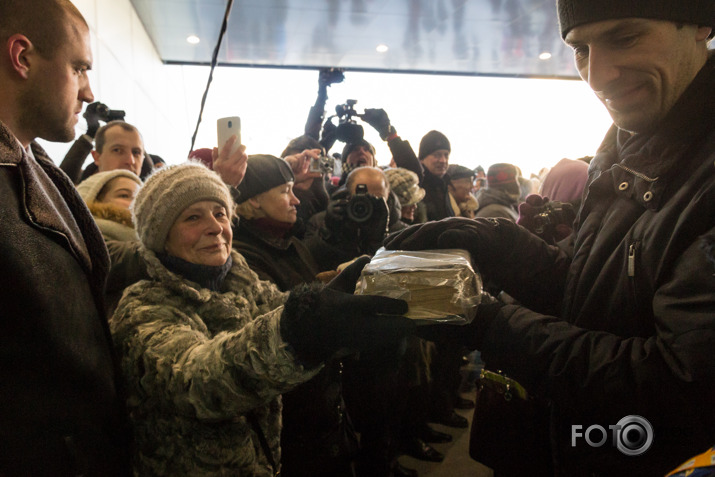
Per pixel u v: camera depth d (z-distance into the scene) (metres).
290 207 1.51
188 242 0.89
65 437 0.60
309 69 7.59
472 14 5.50
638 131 0.75
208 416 0.69
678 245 0.63
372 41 6.42
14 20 0.65
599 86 0.71
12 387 0.56
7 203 0.57
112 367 0.71
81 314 0.65
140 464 0.76
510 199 3.35
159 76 6.69
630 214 0.76
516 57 7.10
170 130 7.28
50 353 0.58
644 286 0.69
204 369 0.67
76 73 0.73
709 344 0.55
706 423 0.59
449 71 7.84
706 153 0.65
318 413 1.22
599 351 0.66
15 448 0.55
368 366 1.41
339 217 1.62
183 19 5.59
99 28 3.99
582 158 2.06
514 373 0.74
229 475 0.79
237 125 1.44
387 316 0.61
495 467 0.98
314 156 2.19
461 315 0.64
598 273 0.78
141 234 0.91
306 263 1.52
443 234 0.89
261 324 0.64
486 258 0.93
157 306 0.83
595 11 0.68
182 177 0.91
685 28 0.67
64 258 0.63
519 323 0.74
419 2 5.14
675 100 0.70
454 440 2.24
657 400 0.60
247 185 1.47
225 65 7.36
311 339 0.60
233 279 0.99
